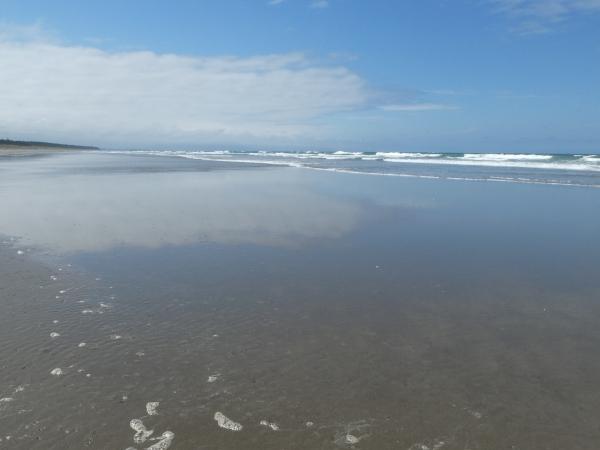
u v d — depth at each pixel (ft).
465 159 169.17
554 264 26.55
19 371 14.42
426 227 37.22
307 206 48.37
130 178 84.33
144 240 32.19
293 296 21.27
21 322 18.08
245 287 22.48
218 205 48.88
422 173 97.35
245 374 14.37
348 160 186.19
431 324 18.12
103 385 13.70
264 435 11.54
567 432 11.60
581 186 67.31
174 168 119.75
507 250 29.84
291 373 14.43
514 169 110.73
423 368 14.69
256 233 34.76
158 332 17.31
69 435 11.48
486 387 13.58
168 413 12.40
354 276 24.32
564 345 16.21
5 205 47.88
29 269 25.13
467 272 25.08
